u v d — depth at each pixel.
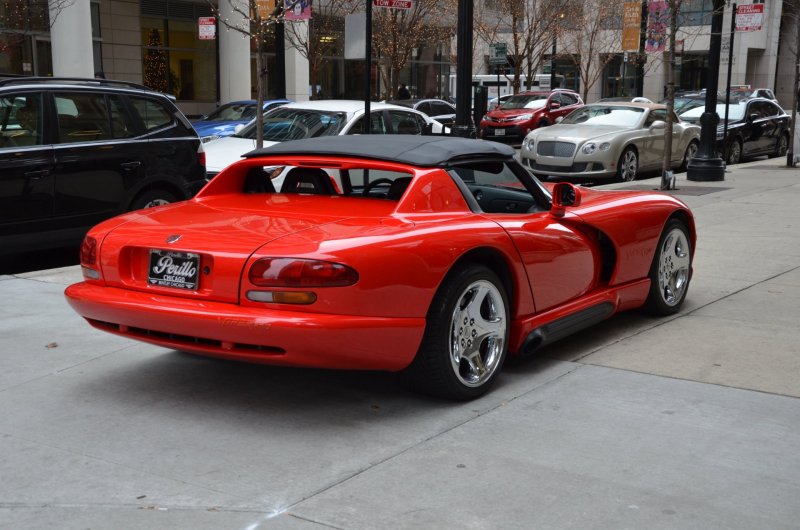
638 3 20.25
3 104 7.60
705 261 8.40
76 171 8.04
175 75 29.64
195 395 4.59
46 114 7.89
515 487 3.46
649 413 4.32
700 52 51.59
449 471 3.62
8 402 4.48
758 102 22.20
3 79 7.85
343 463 3.71
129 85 8.73
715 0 16.09
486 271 4.49
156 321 4.14
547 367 5.09
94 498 3.38
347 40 11.27
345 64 34.22
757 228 10.48
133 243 4.36
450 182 4.63
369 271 3.93
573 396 4.57
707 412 4.33
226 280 4.01
